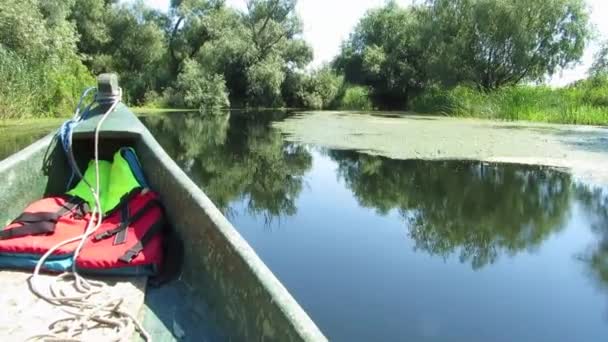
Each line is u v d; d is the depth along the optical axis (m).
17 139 7.77
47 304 1.46
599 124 12.25
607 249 3.43
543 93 14.16
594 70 17.16
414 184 5.53
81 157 2.63
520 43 16.64
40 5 12.99
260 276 1.23
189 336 1.38
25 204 2.14
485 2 16.66
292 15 23.83
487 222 4.10
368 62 23.97
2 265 1.68
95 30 22.22
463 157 6.88
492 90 16.06
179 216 1.96
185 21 23.72
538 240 3.64
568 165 6.18
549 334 2.24
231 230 1.52
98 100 2.63
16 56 10.26
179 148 8.46
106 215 2.01
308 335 0.96
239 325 1.32
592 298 2.62
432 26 18.66
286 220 4.13
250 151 8.09
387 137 9.30
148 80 23.19
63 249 1.67
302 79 24.59
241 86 23.36
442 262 3.16
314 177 6.03
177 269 1.79
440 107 17.33
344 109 24.84
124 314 1.39
